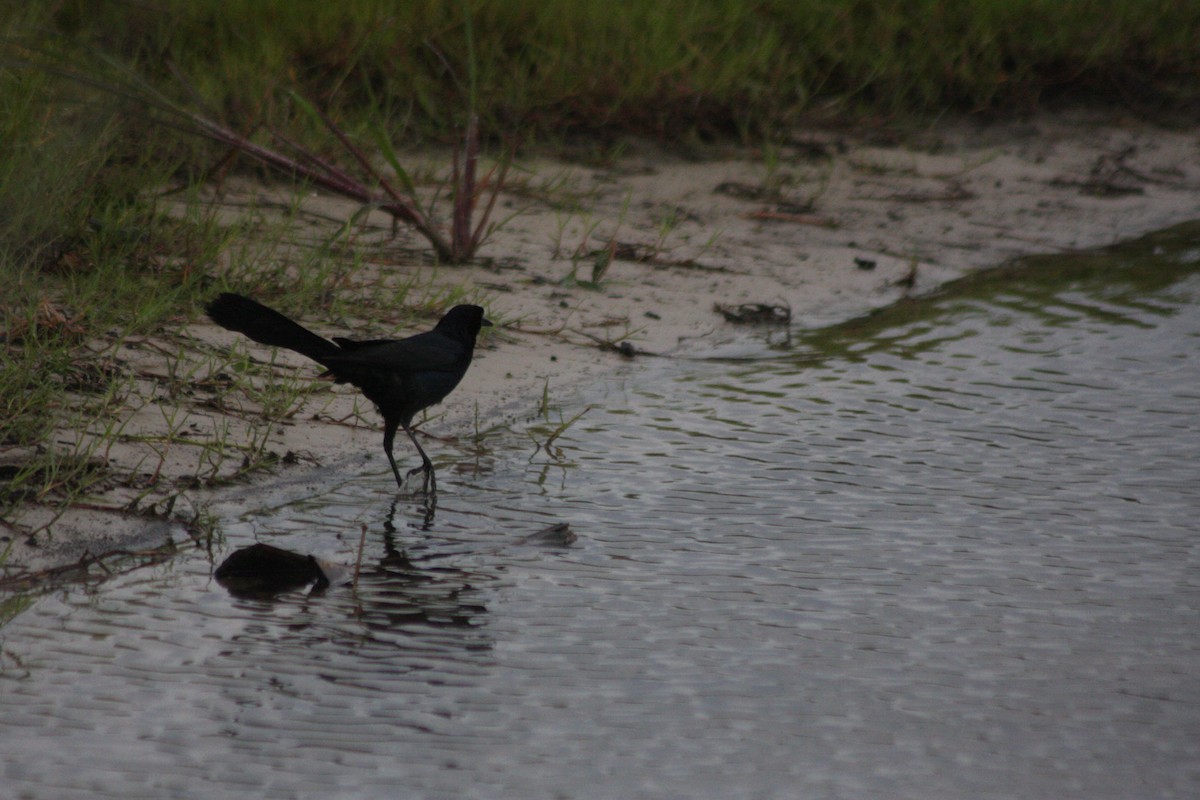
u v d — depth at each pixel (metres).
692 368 13.09
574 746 6.35
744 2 22.95
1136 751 6.49
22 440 9.32
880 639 7.65
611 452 10.80
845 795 6.02
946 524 9.44
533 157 19.22
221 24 18.56
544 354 13.04
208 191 15.52
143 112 13.69
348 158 16.78
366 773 6.01
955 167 21.16
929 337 14.23
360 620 7.66
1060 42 24.03
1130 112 23.86
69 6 15.67
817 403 12.16
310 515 9.26
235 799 5.74
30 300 10.62
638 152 20.02
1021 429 11.55
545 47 20.52
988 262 17.19
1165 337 14.26
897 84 22.61
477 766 6.12
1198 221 19.33
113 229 12.70
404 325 12.80
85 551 8.22
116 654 7.04
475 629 7.61
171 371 10.67
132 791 5.75
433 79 19.38
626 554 8.80
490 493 9.86
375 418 11.17
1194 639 7.74
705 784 6.07
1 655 6.95
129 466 9.38
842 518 9.52
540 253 15.80
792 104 22.00
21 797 5.65
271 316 9.68
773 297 15.31
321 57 18.94
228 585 8.05
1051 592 8.34
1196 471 10.57
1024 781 6.20
